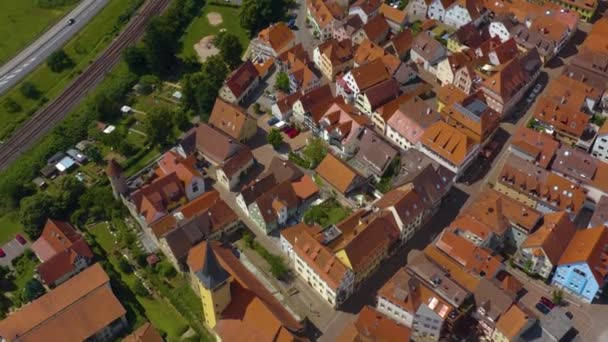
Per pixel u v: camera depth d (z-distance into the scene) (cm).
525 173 17662
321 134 19988
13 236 18425
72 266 16650
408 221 16500
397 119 19875
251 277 15488
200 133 19912
